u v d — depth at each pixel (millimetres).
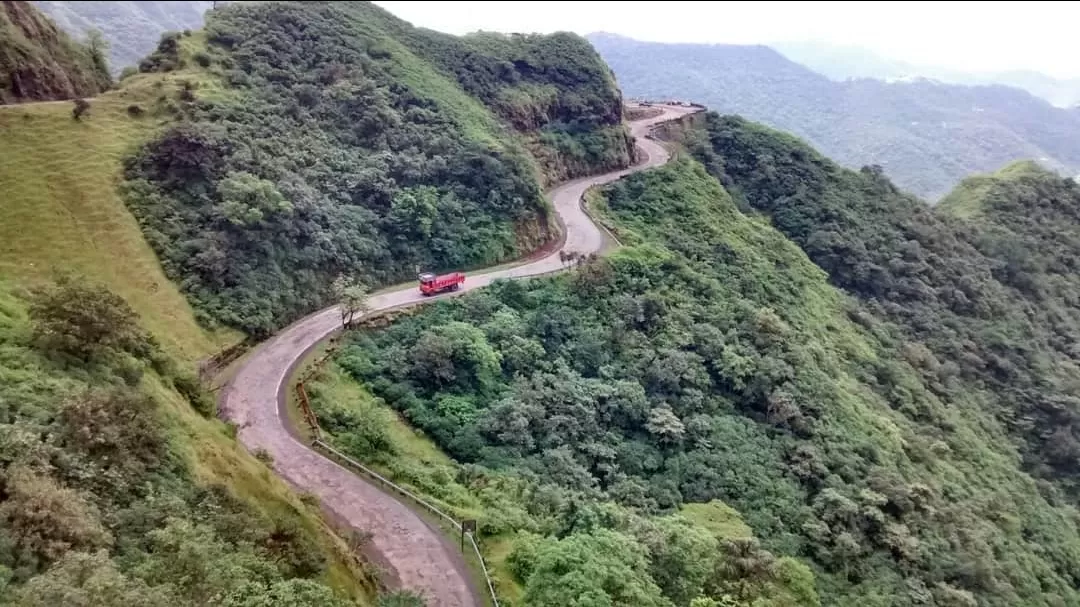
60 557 18578
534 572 29578
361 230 60812
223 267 49719
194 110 60094
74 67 65000
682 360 56500
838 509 48656
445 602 30062
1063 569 59375
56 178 48688
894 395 69125
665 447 50719
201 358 44250
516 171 72938
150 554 20609
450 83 85750
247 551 22688
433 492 38000
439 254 63656
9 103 55625
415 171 67562
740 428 53938
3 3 60312
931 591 46250
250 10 77812
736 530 43344
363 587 28531
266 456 36625
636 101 132875
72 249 45094
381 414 43312
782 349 62375
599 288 61469
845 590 44250
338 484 36625
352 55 78375
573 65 100875
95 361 28844
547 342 55531
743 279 72375
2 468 20875
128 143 54344
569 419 48344
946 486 58438
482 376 49750
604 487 45875
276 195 55094
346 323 51344
